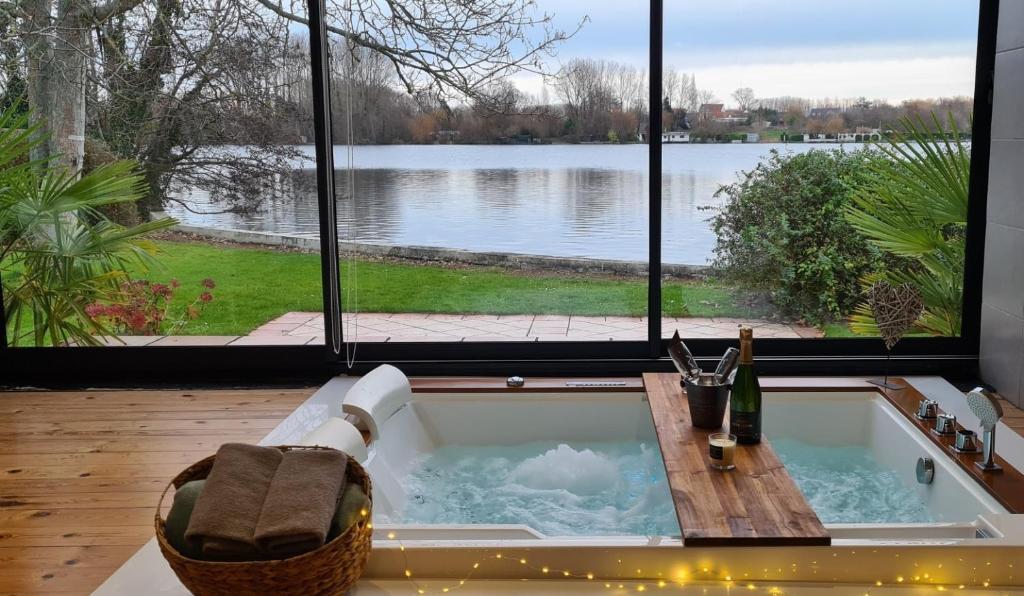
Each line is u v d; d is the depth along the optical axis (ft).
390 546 7.64
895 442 11.34
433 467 11.85
